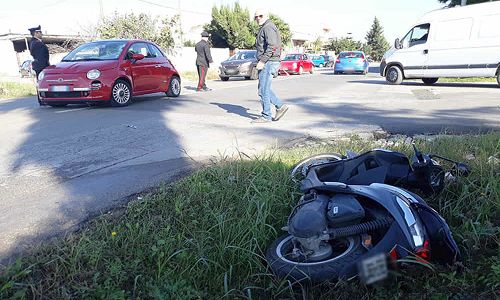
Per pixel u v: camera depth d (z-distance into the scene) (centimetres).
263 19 664
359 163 327
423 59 1364
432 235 232
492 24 1202
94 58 914
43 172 429
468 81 1619
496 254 249
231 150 512
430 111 789
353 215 232
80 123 705
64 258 248
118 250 258
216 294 235
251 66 1866
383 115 759
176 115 786
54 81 834
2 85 1670
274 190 343
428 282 221
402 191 255
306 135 596
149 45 1033
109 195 358
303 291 215
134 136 600
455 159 412
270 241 286
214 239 280
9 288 212
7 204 341
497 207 300
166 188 364
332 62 4728
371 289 218
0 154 510
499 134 517
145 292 224
